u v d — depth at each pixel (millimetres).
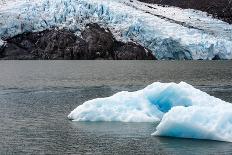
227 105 88312
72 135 89750
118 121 104438
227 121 83875
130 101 108625
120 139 85938
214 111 86125
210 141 82750
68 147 79625
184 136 86062
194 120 85312
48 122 104875
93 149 78312
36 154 74875
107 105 107875
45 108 130000
